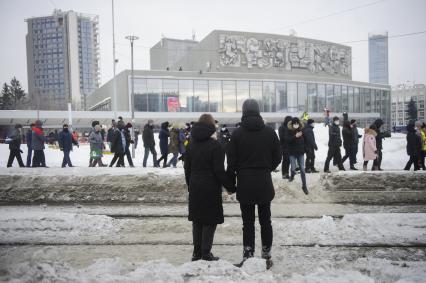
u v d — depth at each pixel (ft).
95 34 487.61
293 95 223.92
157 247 18.38
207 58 235.40
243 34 231.50
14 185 32.71
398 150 75.51
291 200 29.78
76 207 28.30
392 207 26.96
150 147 48.39
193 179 15.79
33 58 482.28
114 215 25.27
